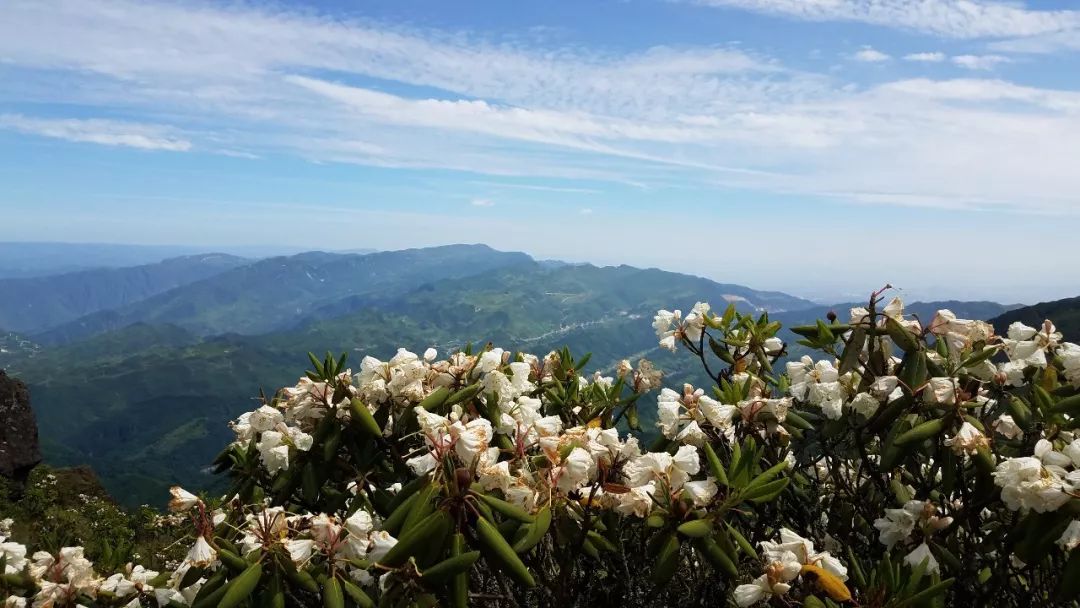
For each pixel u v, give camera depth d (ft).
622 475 4.28
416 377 4.87
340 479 4.92
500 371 4.92
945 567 4.42
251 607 3.92
